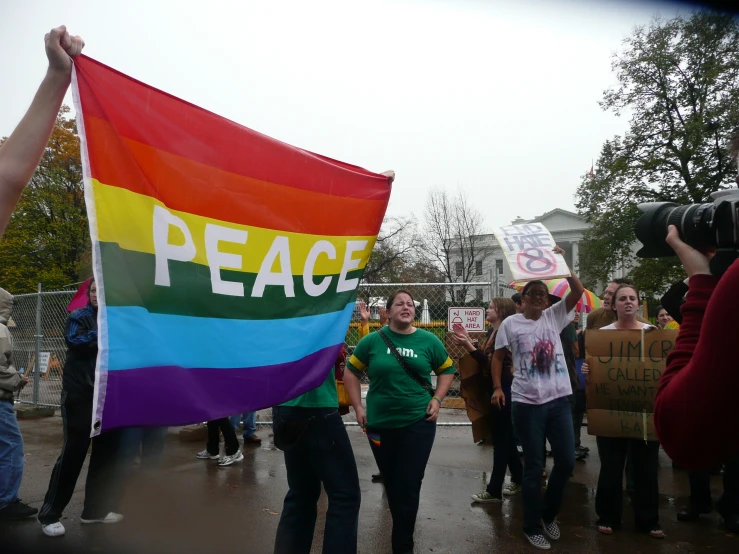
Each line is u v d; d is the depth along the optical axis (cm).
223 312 236
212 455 643
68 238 3100
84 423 420
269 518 455
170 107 223
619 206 2625
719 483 594
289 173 269
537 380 422
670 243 136
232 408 234
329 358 279
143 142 211
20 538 411
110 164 199
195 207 228
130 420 196
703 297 124
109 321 193
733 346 108
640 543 425
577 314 995
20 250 3103
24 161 175
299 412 313
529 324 436
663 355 431
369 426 389
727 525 454
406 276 3659
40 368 974
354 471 321
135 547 393
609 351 447
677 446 122
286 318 263
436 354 394
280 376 254
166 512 452
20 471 461
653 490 442
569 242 4756
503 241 458
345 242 296
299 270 272
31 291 3142
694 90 2477
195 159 229
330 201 288
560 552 407
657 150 2616
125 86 207
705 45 2408
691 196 2397
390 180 323
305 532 329
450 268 3831
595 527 458
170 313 216
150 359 204
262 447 711
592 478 604
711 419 113
